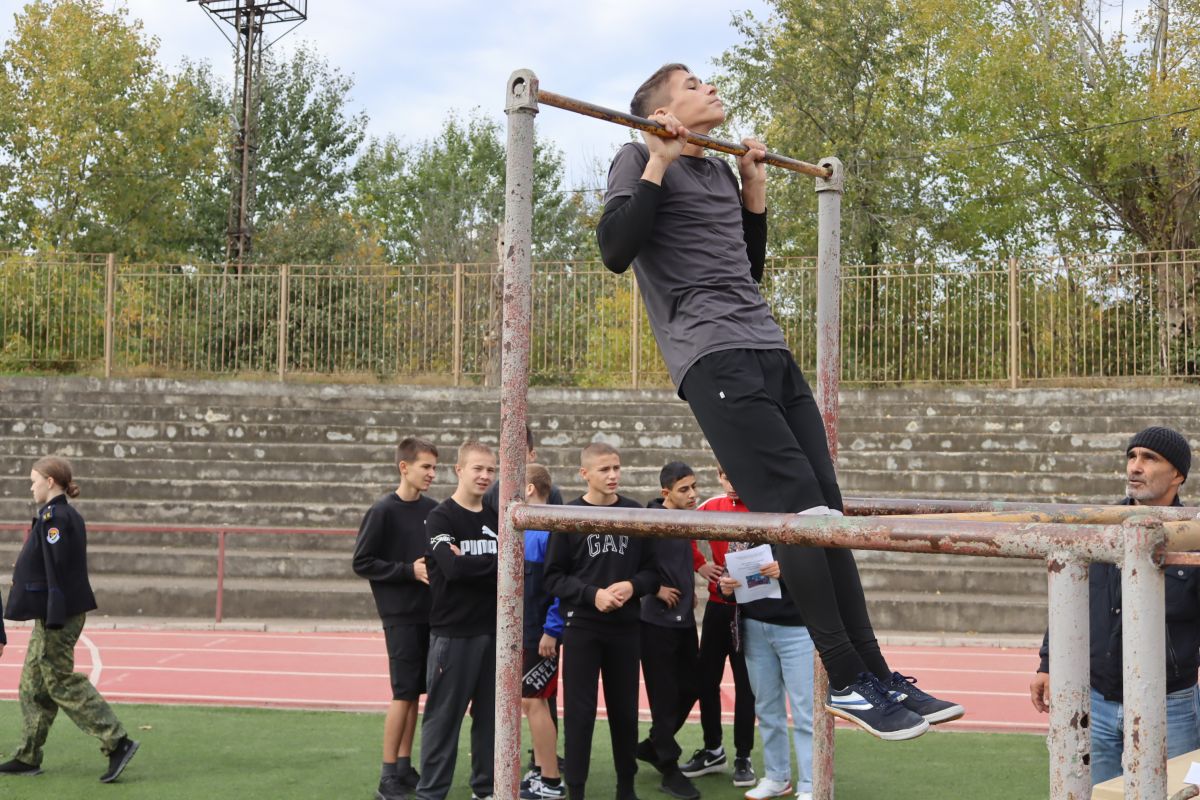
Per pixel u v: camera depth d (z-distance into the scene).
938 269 23.02
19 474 16.14
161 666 10.45
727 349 2.81
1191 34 26.16
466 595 5.97
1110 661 4.33
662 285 2.96
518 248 2.72
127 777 6.65
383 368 19.19
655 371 18.86
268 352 19.38
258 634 12.30
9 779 6.57
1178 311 18.23
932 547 2.01
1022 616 12.24
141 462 16.19
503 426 2.70
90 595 6.64
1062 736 1.79
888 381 18.31
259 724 8.18
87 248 33.62
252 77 34.12
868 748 7.53
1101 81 27.69
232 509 15.10
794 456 2.70
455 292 19.09
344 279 19.39
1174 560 1.71
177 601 13.01
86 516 15.09
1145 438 4.34
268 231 33.69
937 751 7.45
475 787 6.12
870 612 12.46
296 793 6.35
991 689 9.68
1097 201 28.52
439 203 46.62
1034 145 27.77
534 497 6.67
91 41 33.69
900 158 27.75
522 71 2.71
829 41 27.55
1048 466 15.44
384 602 6.34
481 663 5.99
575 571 6.08
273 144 43.91
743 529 2.30
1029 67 26.95
